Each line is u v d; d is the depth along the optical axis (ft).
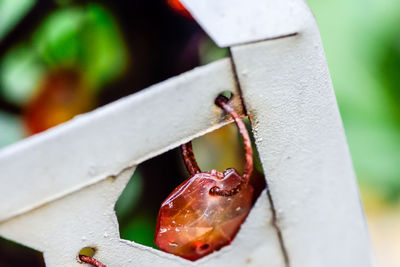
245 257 0.41
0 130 0.57
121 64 0.58
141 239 0.55
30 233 0.39
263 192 0.41
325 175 0.42
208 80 0.39
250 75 0.39
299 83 0.40
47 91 0.58
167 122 0.39
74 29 0.57
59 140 0.38
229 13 0.39
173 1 0.55
